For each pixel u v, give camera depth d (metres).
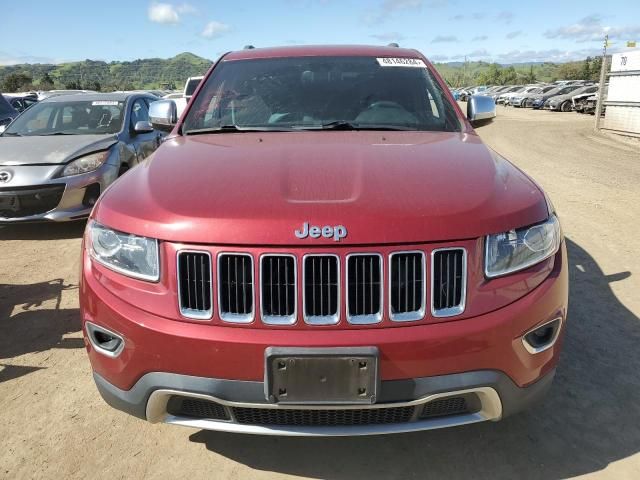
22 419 2.66
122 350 2.00
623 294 4.08
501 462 2.34
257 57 3.68
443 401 1.96
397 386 1.87
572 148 14.14
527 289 2.00
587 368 3.06
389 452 2.41
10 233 5.90
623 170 10.23
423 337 1.84
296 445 2.46
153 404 1.99
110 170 5.82
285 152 2.49
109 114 6.76
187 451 2.44
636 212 6.64
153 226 1.96
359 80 3.40
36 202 5.40
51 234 5.82
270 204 1.94
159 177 2.27
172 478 2.28
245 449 2.44
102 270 2.08
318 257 1.84
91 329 2.10
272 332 1.85
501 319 1.91
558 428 2.56
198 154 2.54
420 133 2.95
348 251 1.83
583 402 2.75
